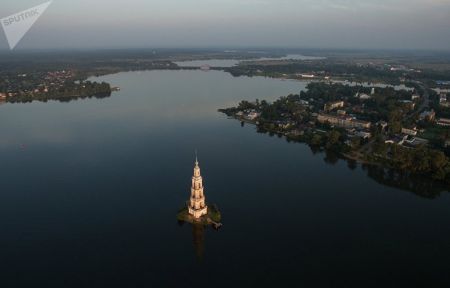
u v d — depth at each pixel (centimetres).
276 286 15200
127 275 15938
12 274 15938
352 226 19712
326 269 16250
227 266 16512
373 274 15900
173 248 17800
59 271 16150
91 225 19712
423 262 16712
